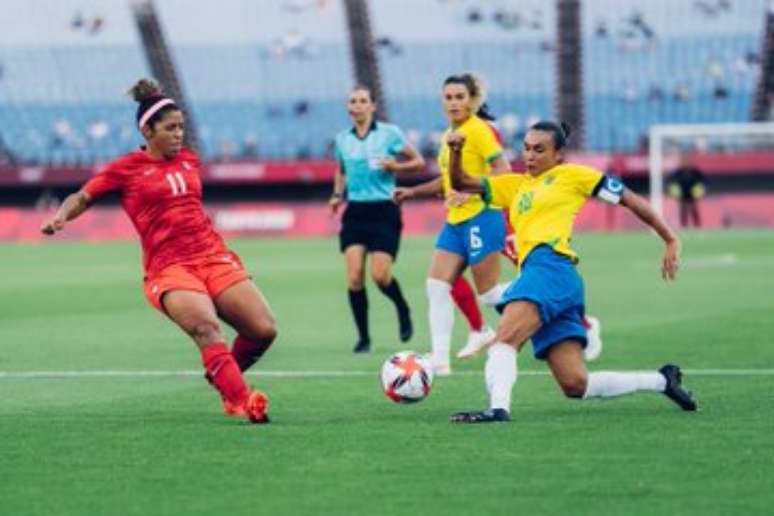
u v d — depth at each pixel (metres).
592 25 120.31
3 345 38.09
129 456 20.39
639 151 110.88
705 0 120.38
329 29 121.56
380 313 47.47
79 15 123.12
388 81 119.38
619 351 34.84
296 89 119.38
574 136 115.88
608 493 17.47
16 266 75.06
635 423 22.81
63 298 54.31
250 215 108.75
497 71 119.06
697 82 117.38
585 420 23.17
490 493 17.53
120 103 119.44
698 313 45.00
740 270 64.50
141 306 50.56
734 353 34.03
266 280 62.88
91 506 17.14
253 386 28.72
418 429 22.44
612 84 117.88
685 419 23.25
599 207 106.62
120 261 78.69
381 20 121.56
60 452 20.81
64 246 96.62
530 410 24.47
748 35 118.94
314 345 37.75
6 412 25.23
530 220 23.09
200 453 20.52
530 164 23.25
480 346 33.72
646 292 53.69
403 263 72.19
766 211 106.50
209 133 117.38
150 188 23.48
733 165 104.50
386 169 35.69
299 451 20.56
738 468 18.98
